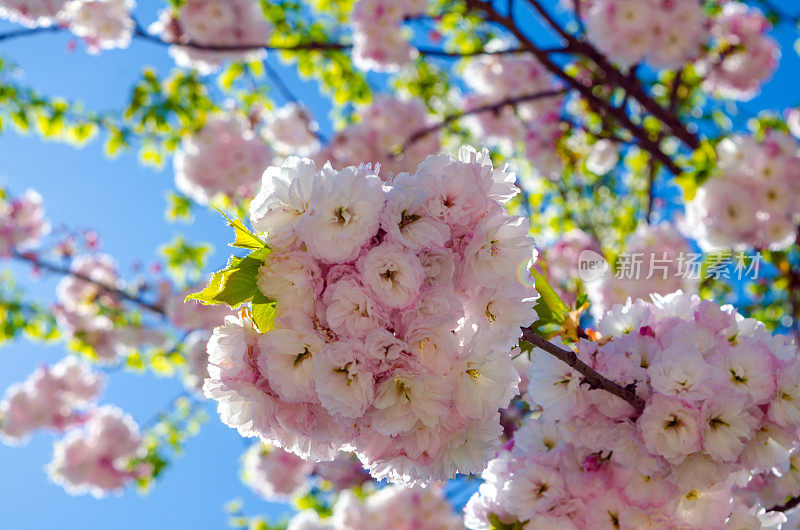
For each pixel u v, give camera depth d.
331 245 1.26
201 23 6.17
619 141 5.50
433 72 8.09
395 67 6.60
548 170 6.83
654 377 1.60
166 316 8.00
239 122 7.04
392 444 1.35
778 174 4.04
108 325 8.38
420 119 7.10
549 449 1.98
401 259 1.24
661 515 1.69
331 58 7.11
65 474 7.92
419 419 1.32
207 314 6.90
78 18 6.03
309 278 1.25
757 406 1.67
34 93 6.64
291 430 1.33
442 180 1.31
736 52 5.94
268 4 6.94
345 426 1.26
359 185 1.27
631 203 7.66
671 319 1.79
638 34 5.17
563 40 5.43
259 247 1.32
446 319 1.25
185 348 7.17
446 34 7.30
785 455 1.64
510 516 1.88
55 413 8.43
